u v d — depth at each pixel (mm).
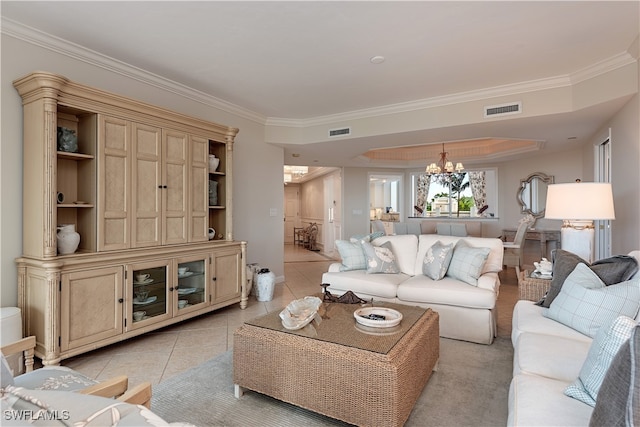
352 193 8578
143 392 1207
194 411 1995
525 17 2531
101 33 2768
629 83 3156
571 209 2799
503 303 4254
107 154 2838
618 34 2787
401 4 2367
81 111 2756
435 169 6578
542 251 6188
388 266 3715
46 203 2461
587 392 1266
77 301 2549
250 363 2084
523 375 1545
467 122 4164
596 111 3658
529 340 1860
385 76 3629
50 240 2465
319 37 2826
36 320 2473
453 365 2582
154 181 3199
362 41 2887
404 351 1841
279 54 3139
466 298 3031
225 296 3865
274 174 5473
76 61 3027
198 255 3533
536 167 6805
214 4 2367
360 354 1773
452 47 2996
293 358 1937
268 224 5371
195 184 3621
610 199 2754
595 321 1875
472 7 2402
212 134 3846
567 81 3648
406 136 4805
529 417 1204
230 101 4480
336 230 9062
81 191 2908
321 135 5199
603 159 4691
